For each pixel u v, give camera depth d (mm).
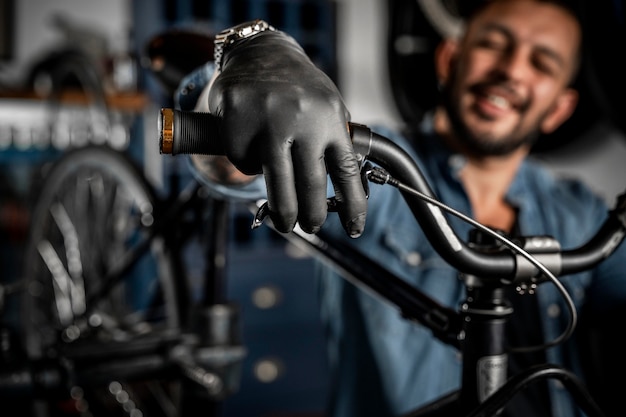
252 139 396
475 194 1222
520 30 1137
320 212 402
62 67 1997
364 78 2898
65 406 1594
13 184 2213
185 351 1010
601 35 2098
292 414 2230
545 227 1224
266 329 2258
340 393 1160
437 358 1094
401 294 686
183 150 427
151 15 2152
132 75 2203
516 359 1020
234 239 2305
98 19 2617
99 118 1964
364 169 448
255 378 2256
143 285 2031
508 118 1150
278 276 2256
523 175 1262
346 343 1157
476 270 494
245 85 402
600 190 2361
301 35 2436
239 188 577
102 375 1013
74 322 1251
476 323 519
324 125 396
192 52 756
